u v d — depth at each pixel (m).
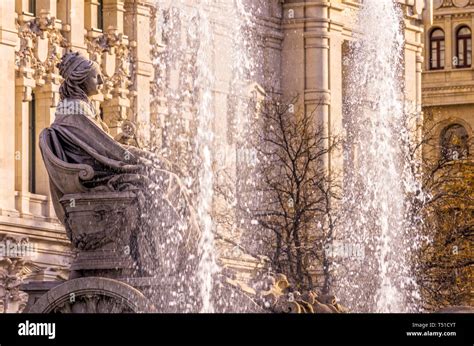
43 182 76.12
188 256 29.97
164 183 29.81
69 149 29.95
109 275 29.41
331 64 96.62
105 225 29.45
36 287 29.59
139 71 83.06
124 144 32.53
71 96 30.50
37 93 77.25
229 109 88.06
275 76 95.25
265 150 87.00
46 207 75.69
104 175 29.75
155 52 83.38
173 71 83.06
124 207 29.47
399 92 101.94
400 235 77.69
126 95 82.50
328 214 75.56
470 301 73.94
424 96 126.81
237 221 79.25
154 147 78.88
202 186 34.91
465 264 74.38
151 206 29.58
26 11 76.56
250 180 84.94
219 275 30.52
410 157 83.19
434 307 72.00
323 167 87.81
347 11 98.38
